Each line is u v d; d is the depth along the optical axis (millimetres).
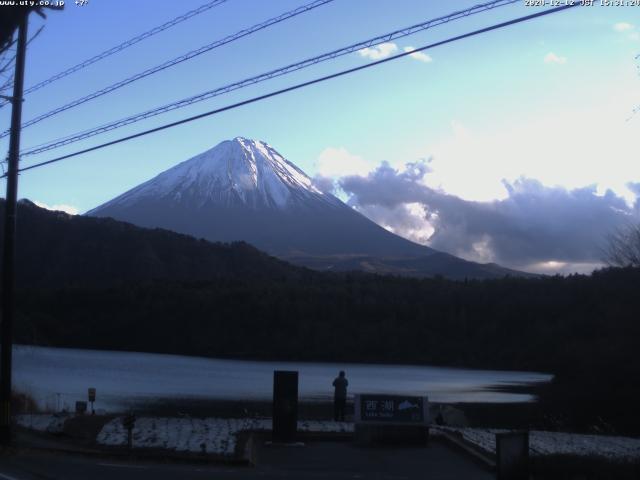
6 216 17625
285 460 15789
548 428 33500
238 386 57656
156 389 52281
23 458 15242
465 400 50344
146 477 13078
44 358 81625
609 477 13398
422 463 15766
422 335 101375
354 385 63562
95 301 117000
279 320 110125
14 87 17625
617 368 41969
